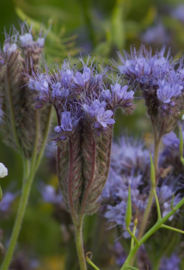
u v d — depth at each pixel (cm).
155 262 46
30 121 44
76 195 40
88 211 40
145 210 42
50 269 61
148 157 46
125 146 48
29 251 62
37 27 55
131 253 41
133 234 41
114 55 60
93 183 40
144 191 45
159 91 41
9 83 43
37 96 40
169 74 42
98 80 41
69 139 40
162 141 46
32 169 45
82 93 40
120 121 61
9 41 44
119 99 40
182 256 46
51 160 55
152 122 42
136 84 43
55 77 41
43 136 45
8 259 44
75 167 40
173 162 45
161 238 45
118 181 45
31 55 43
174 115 42
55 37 54
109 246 50
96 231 50
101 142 40
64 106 40
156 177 43
